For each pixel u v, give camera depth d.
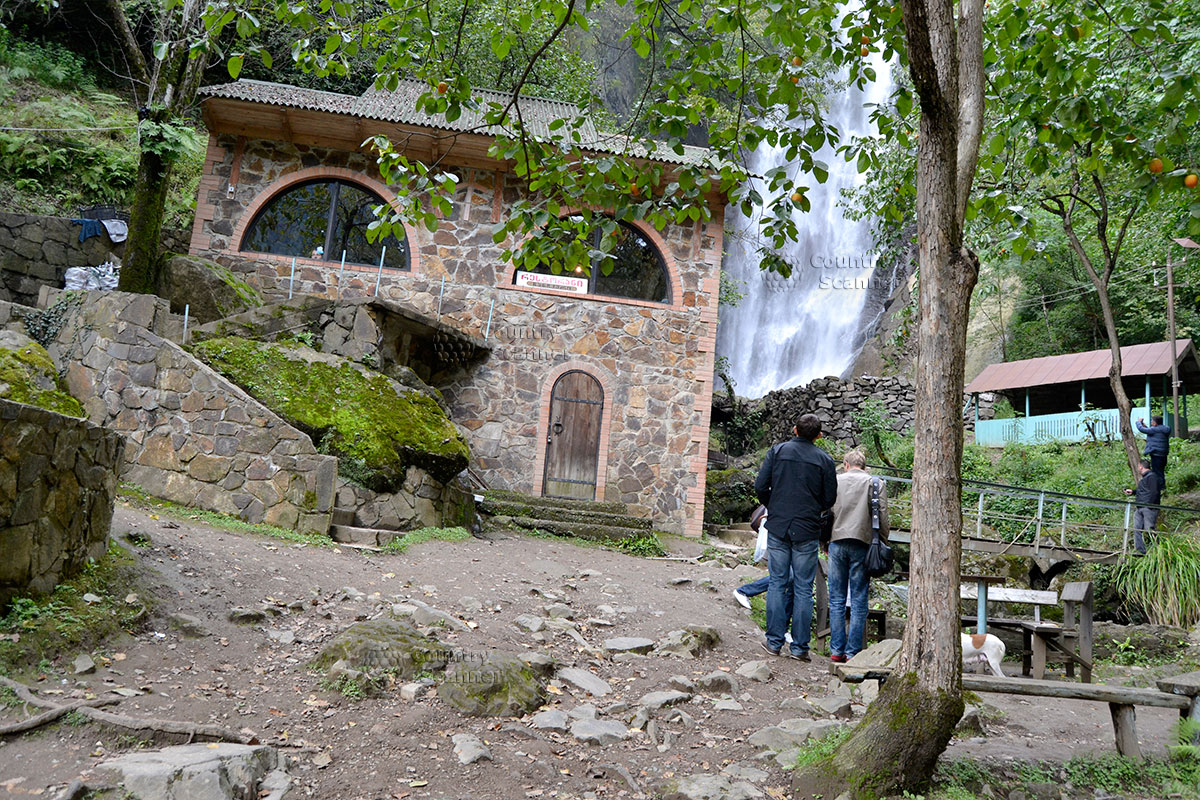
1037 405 22.23
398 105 13.61
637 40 5.41
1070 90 5.13
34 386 8.16
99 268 12.95
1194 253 16.94
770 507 6.46
